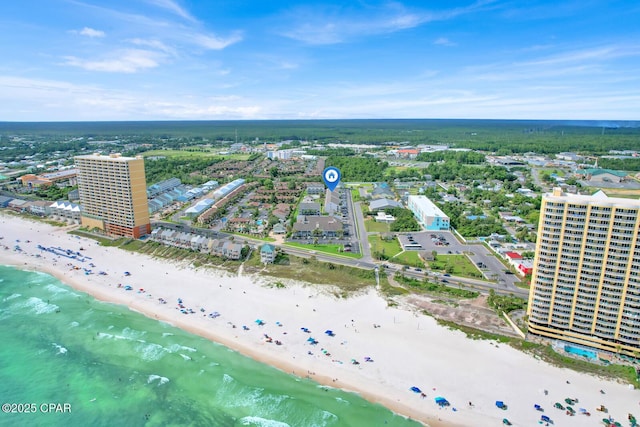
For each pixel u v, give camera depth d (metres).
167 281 180.75
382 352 127.44
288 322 145.25
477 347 128.75
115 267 197.38
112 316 151.38
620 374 115.81
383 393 111.19
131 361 126.56
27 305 160.50
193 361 125.56
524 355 124.75
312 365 122.81
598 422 99.88
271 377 118.25
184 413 107.06
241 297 164.00
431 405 106.62
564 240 122.25
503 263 195.38
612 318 121.50
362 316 147.75
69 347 134.12
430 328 139.25
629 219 113.31
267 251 194.75
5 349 133.25
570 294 125.19
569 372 117.25
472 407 105.50
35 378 120.38
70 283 180.62
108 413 107.69
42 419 105.81
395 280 176.12
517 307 147.38
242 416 105.44
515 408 104.75
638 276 115.62
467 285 170.88
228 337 137.62
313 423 102.19
